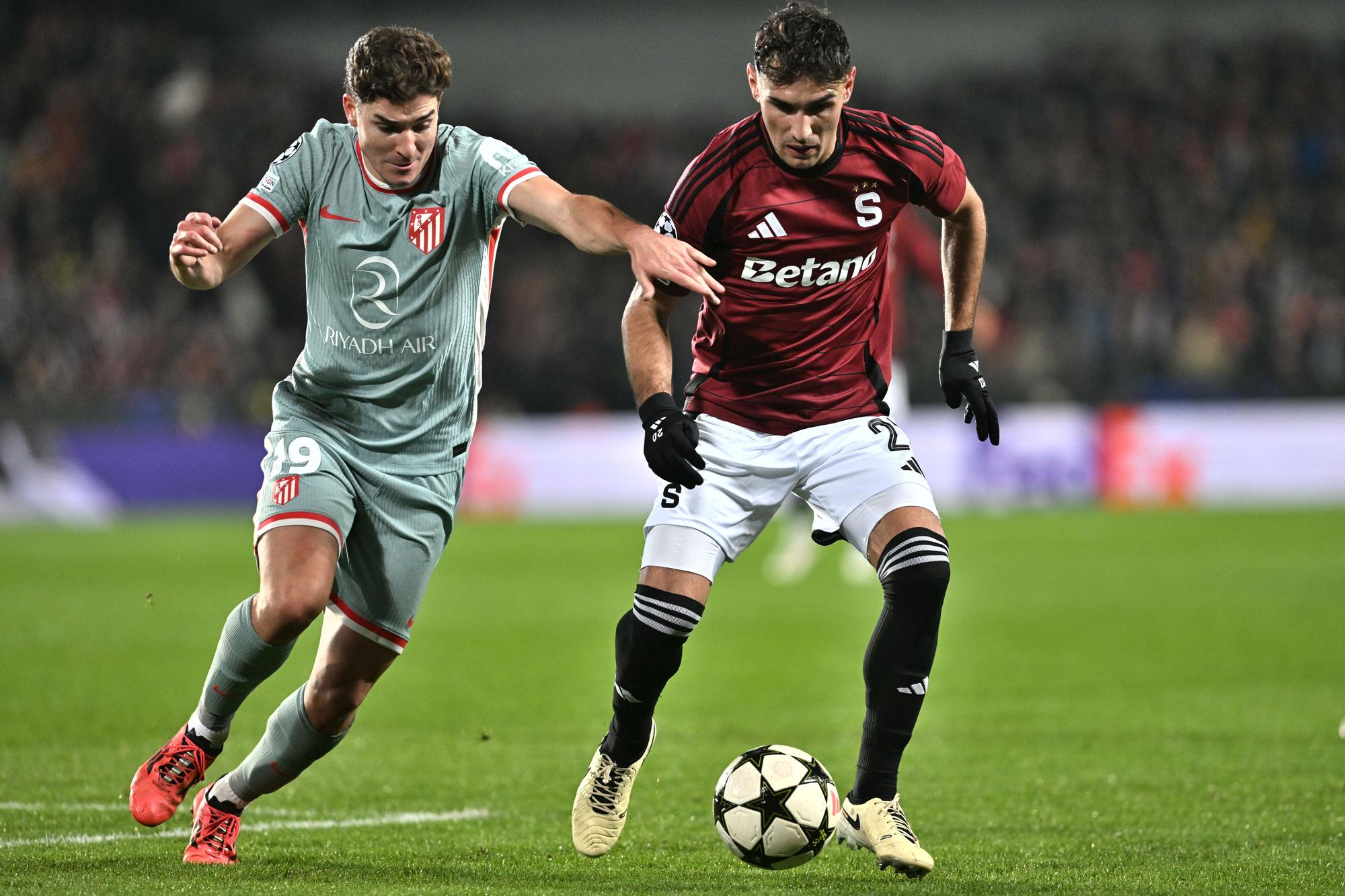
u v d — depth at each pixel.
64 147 96.44
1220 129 101.69
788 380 16.16
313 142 15.43
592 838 15.73
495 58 113.69
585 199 14.35
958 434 76.62
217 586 47.25
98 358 85.12
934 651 15.31
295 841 16.84
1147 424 77.31
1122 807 18.80
